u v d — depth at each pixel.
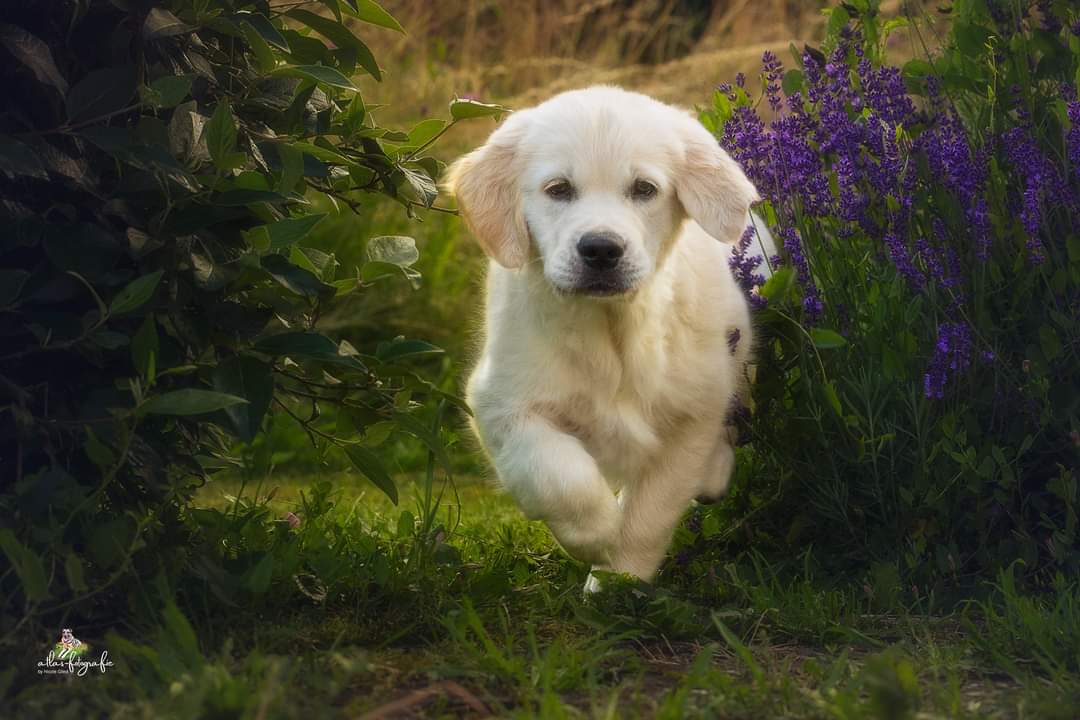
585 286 4.75
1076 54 5.39
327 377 4.63
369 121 5.11
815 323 5.41
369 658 3.81
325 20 4.60
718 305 5.30
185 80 3.82
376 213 11.36
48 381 4.07
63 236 3.76
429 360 10.69
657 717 3.05
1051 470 5.09
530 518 4.88
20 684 3.39
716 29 15.98
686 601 4.77
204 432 4.84
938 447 4.95
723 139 6.05
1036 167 5.06
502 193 5.17
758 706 3.30
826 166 6.08
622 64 15.95
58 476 3.64
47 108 3.98
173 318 3.97
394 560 4.75
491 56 15.01
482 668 3.63
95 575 3.98
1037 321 5.09
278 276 3.98
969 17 5.81
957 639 4.29
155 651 3.40
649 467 5.18
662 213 5.06
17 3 3.97
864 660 4.02
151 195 3.89
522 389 5.01
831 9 6.29
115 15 4.07
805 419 5.22
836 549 5.36
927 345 5.18
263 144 4.30
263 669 3.34
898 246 5.14
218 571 4.03
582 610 4.26
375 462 4.71
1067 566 4.79
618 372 5.04
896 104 5.68
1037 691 3.47
